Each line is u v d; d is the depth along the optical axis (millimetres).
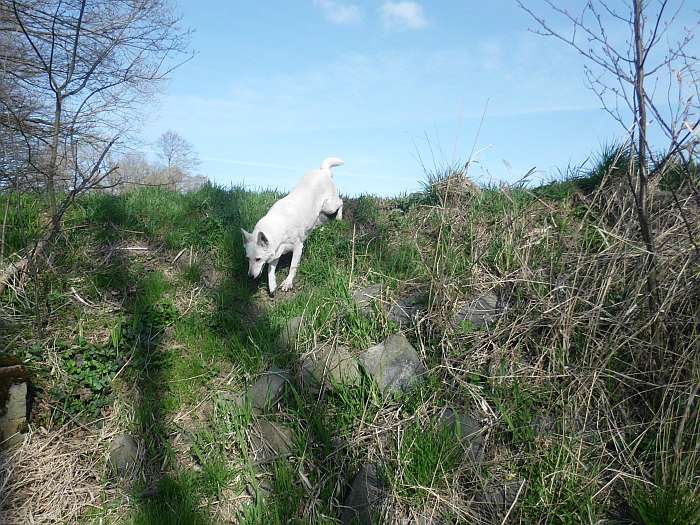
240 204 7008
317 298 4945
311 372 4047
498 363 3914
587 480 3094
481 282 4676
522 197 5914
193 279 5309
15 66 7602
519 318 4012
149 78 7613
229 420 3789
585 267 4117
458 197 5883
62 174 5996
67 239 5344
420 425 3562
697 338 3219
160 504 3205
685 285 3459
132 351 4219
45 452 3480
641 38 3045
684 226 3689
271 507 3215
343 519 3176
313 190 6062
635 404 3551
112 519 3131
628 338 3498
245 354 4258
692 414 3123
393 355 4012
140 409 3799
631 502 2969
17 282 4641
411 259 5320
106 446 3596
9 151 6023
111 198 6570
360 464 3461
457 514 3049
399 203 7172
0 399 3422
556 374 3713
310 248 6121
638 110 3213
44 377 3900
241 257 5781
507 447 3453
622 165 5637
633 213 3990
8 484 3244
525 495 3113
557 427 3453
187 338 4492
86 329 4461
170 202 6773
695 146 3061
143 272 5281
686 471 2914
